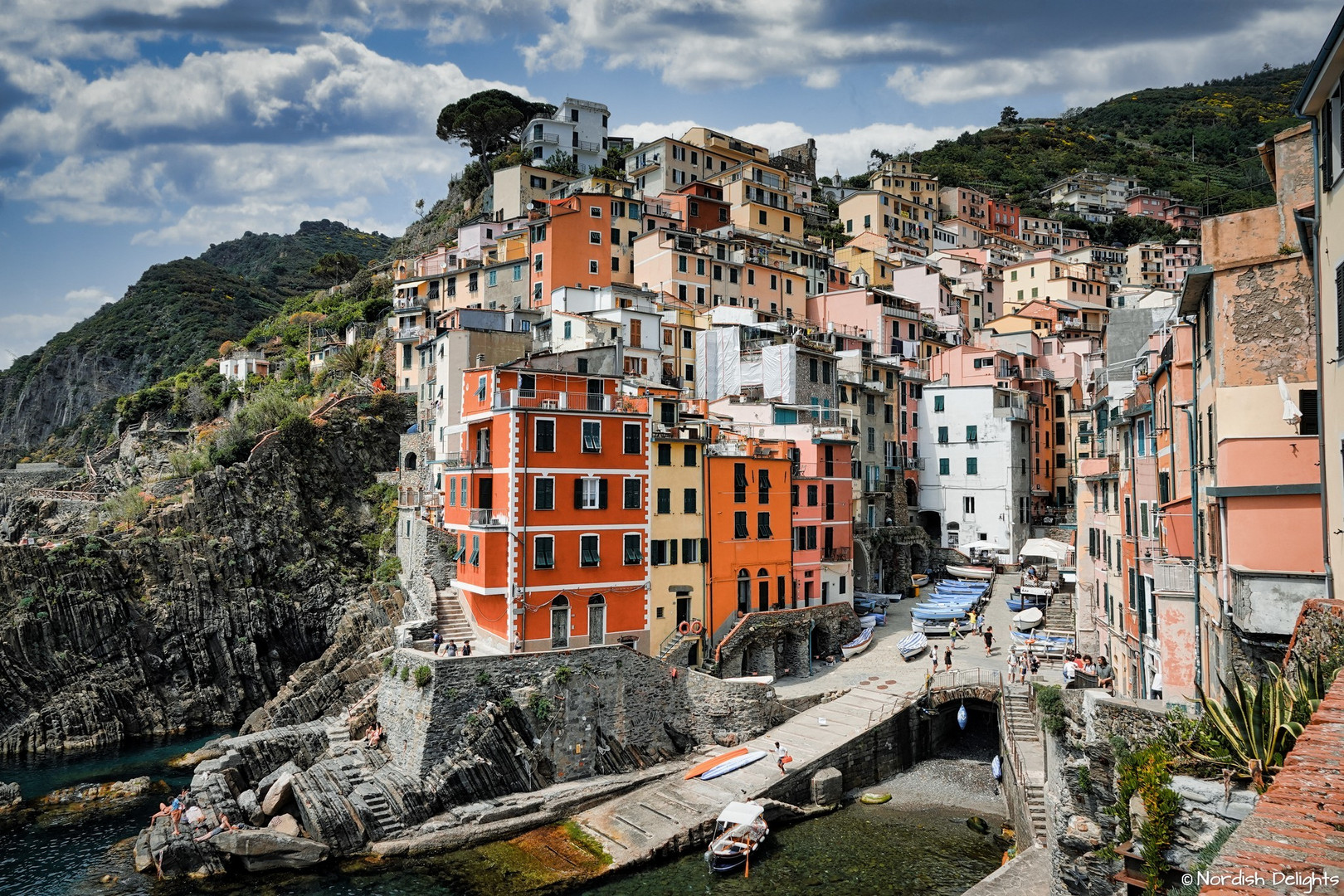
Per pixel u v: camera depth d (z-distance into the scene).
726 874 44.44
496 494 58.41
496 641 57.75
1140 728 29.09
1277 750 20.98
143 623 77.19
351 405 100.81
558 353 64.81
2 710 69.06
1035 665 59.19
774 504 70.81
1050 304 141.25
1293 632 24.22
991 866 44.78
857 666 68.56
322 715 66.25
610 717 55.53
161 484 93.38
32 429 192.25
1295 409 28.23
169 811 49.03
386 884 43.94
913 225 172.75
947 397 102.50
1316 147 25.58
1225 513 28.58
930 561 98.06
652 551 62.72
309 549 89.31
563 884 43.44
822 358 89.88
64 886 44.62
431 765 50.28
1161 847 21.80
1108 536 55.62
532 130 162.50
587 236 108.31
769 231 130.38
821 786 51.88
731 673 63.84
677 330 93.81
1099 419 61.56
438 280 117.94
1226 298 29.80
